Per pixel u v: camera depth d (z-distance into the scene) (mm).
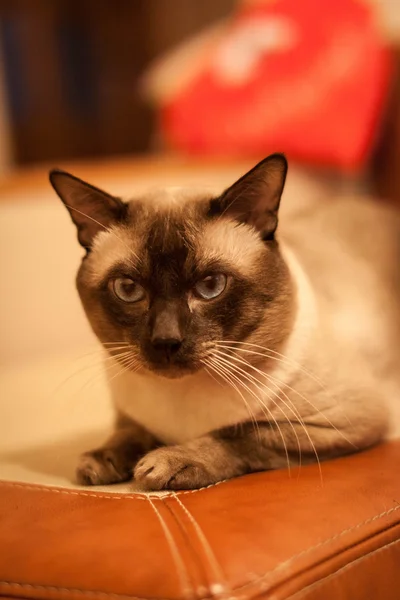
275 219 438
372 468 405
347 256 607
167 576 315
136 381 447
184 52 946
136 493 388
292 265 474
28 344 700
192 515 354
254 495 375
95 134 1377
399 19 837
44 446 477
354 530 348
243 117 828
